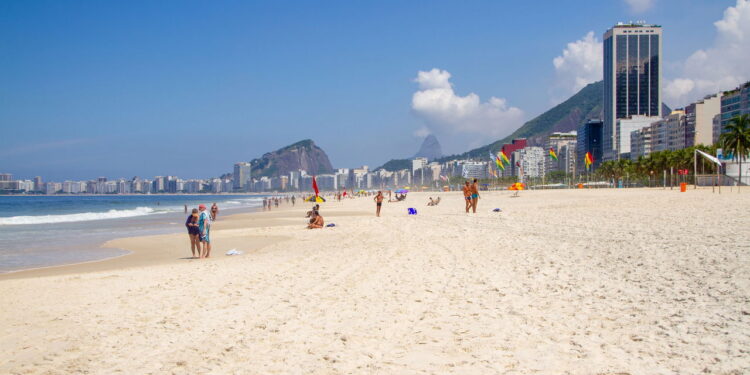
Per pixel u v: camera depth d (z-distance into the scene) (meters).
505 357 5.73
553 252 13.74
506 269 11.69
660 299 7.73
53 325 8.28
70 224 42.47
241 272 13.69
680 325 6.36
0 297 11.04
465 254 14.81
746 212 21.27
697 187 83.06
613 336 6.19
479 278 10.80
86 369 6.07
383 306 8.67
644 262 10.91
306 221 41.72
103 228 37.47
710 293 7.79
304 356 6.20
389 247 18.08
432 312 8.04
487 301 8.58
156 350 6.72
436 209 48.50
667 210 25.86
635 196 50.53
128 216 57.28
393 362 5.81
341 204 91.12
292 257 16.86
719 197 38.06
